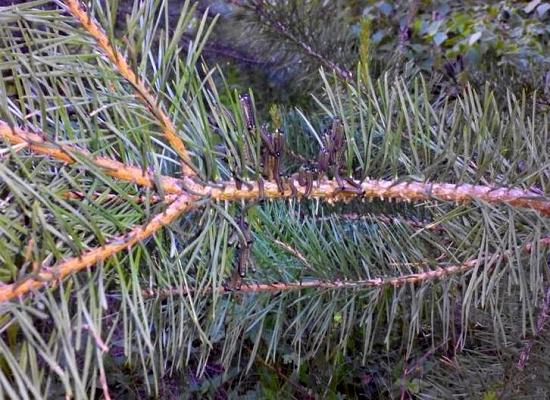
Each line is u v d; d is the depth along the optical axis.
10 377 0.25
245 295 0.43
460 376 0.59
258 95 0.97
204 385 1.01
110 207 0.32
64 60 0.29
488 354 0.61
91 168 0.28
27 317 0.23
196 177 0.32
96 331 0.25
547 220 0.37
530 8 1.29
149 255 0.32
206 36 0.32
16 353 0.26
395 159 0.36
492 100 0.37
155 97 0.32
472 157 0.41
